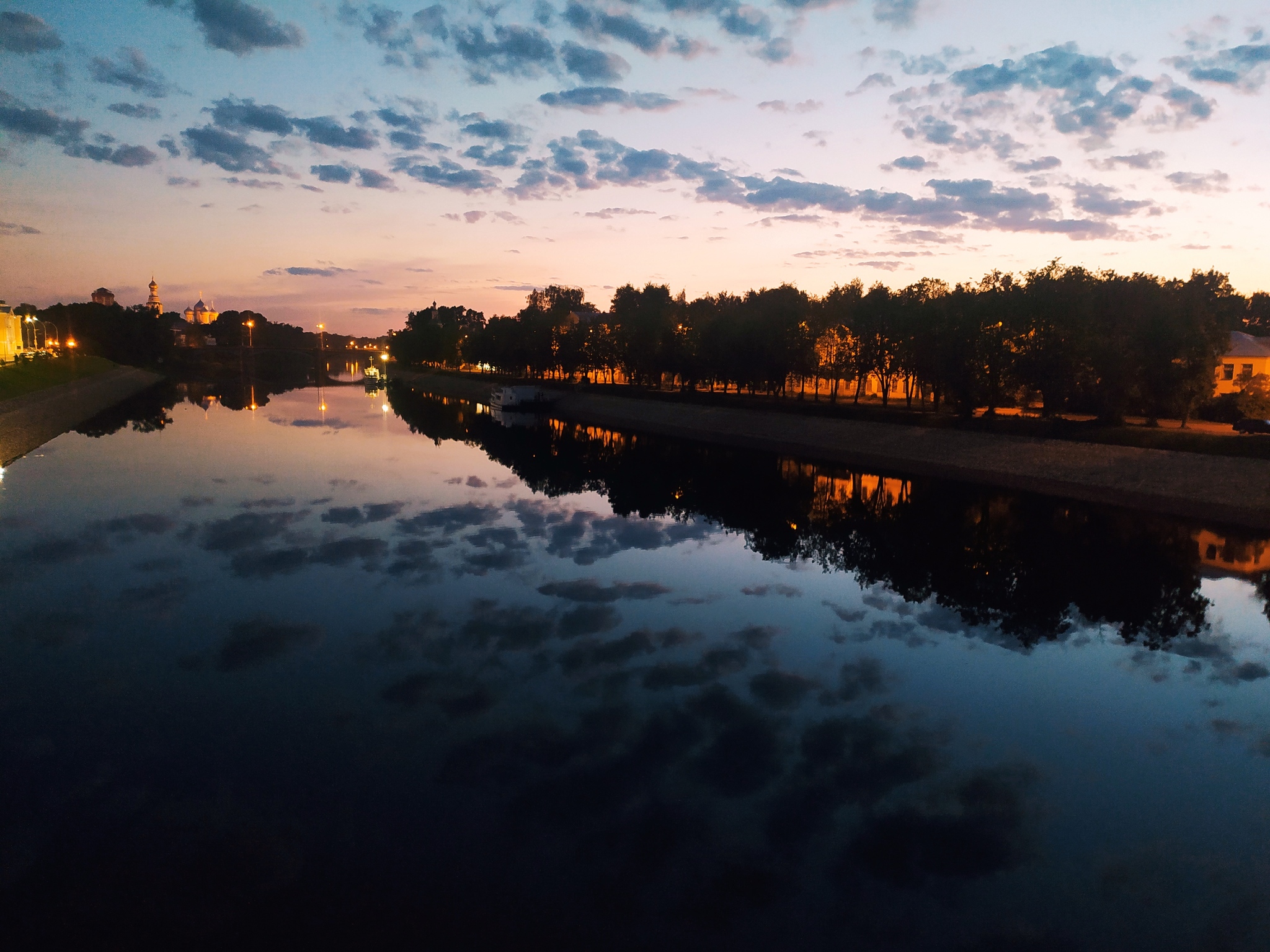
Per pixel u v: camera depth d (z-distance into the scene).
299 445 65.38
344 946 10.63
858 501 45.75
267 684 18.86
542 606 25.33
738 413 80.88
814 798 14.53
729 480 52.81
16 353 115.12
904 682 20.14
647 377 104.38
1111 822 14.04
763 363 78.06
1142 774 15.74
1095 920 11.48
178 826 13.20
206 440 66.88
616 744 16.33
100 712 17.30
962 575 30.69
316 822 13.38
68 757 15.36
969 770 15.77
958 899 11.86
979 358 56.16
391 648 21.31
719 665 20.89
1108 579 30.34
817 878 12.27
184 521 36.09
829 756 16.16
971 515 41.75
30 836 12.87
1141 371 50.38
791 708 18.36
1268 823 14.11
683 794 14.52
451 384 166.12
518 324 133.25
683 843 13.04
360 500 42.41
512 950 10.60
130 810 13.64
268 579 27.30
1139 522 39.72
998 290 57.69
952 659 21.83
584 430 85.69
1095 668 21.39
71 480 46.25
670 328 95.69
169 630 22.28
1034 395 60.25
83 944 10.55
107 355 171.12
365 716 17.30
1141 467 45.56
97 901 11.41
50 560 29.23
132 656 20.38
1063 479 48.28
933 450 57.72
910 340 62.66
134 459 55.03
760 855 12.80
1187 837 13.64
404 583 27.30
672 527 38.31
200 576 27.41
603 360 115.69
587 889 11.87
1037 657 22.14
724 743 16.53
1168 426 54.12
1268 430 49.47
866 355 69.00
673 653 21.67
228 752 15.66
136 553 30.23
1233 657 22.38
